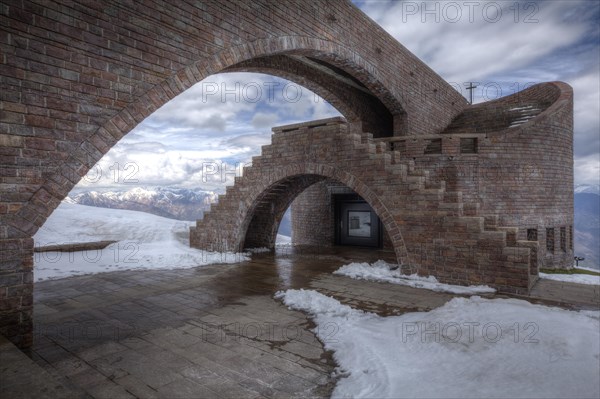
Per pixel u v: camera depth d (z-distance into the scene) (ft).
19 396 7.59
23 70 13.58
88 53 15.40
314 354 13.32
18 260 13.21
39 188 13.96
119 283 24.84
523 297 20.93
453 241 24.14
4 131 13.11
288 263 32.50
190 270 29.37
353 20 32.71
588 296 21.07
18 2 13.47
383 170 27.17
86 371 11.96
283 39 25.44
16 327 13.05
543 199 37.09
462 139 37.91
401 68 40.01
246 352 13.48
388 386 10.36
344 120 30.14
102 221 46.88
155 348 13.84
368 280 25.50
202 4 20.04
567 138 39.55
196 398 10.31
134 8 17.01
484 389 9.62
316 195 46.91
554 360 10.36
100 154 15.71
